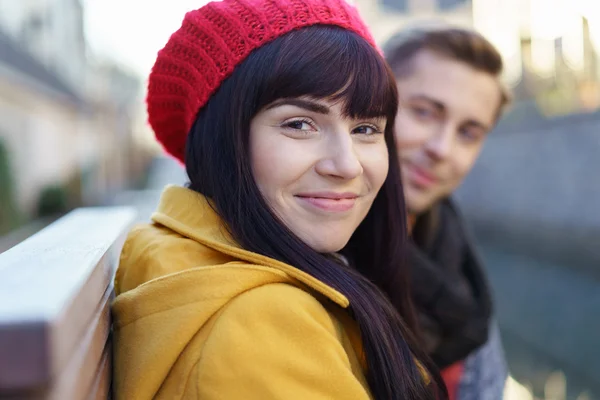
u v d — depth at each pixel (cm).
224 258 89
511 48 1116
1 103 1039
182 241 91
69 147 1644
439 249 170
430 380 105
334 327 90
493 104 156
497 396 184
